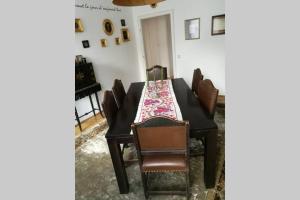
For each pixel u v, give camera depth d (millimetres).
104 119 3457
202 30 3883
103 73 3873
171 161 1495
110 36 3955
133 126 1291
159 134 1323
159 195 1729
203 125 1461
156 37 4684
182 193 1627
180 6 3969
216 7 3588
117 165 1635
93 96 3641
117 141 1520
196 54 4152
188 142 1330
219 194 1675
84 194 1839
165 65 4902
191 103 1896
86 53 3453
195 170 1971
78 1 3203
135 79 4938
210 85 1800
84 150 2521
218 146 2260
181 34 4195
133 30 4672
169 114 1687
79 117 3109
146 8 4387
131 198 1745
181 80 2812
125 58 4469
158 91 2352
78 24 3234
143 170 1519
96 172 2115
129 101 2143
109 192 1837
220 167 1956
